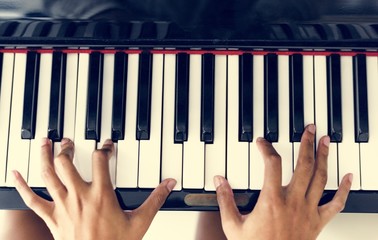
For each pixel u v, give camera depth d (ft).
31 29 1.96
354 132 1.99
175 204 1.97
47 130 2.00
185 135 1.98
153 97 2.01
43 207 1.92
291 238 1.87
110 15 1.90
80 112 2.01
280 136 1.99
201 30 1.94
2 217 2.11
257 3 1.88
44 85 2.02
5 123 2.00
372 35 1.96
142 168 1.97
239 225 1.90
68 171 1.87
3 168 1.98
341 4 1.86
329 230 2.11
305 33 1.95
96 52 2.02
